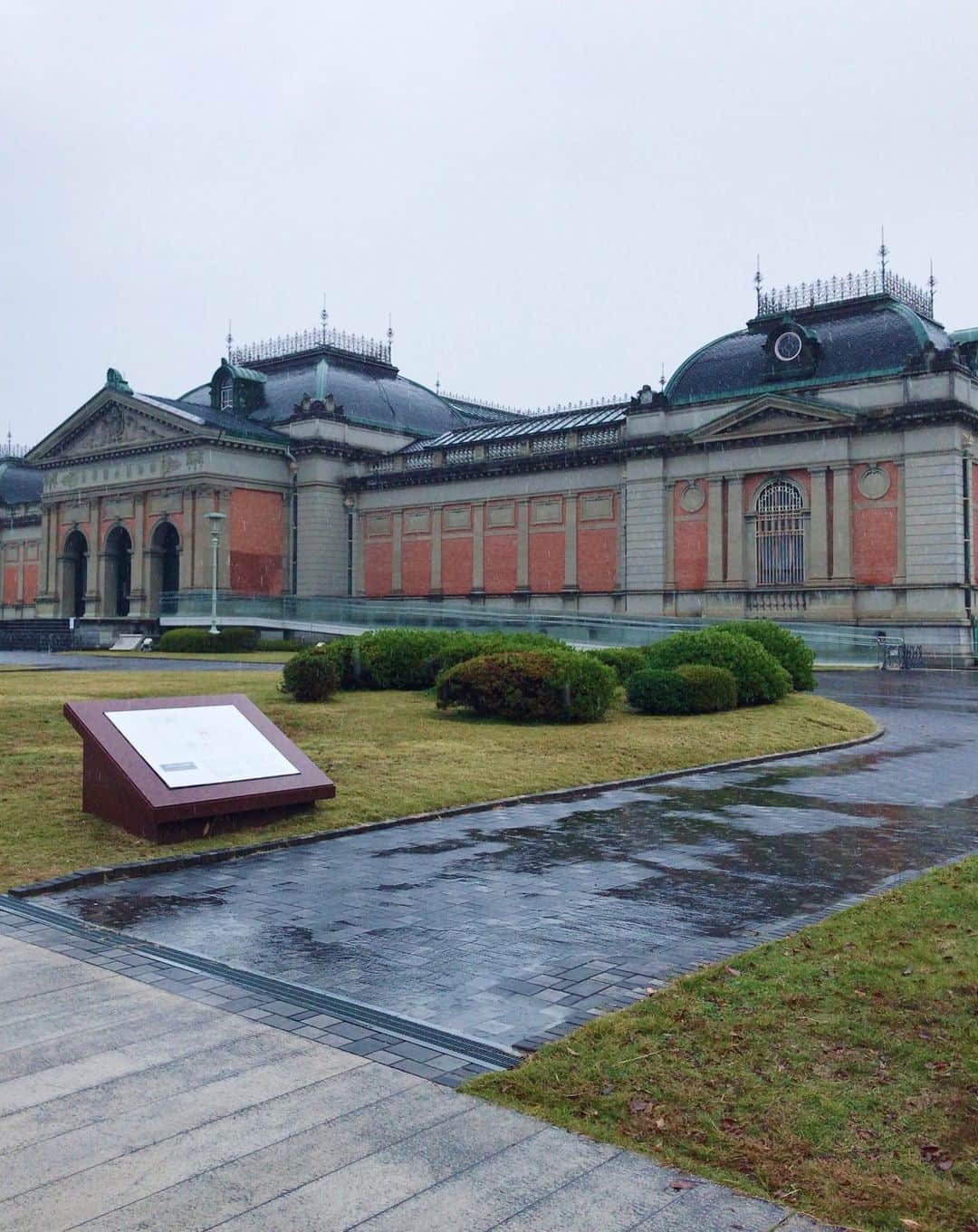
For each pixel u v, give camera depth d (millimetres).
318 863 11977
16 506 87625
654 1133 5621
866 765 19438
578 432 57531
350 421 66562
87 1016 7363
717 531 51031
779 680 26453
